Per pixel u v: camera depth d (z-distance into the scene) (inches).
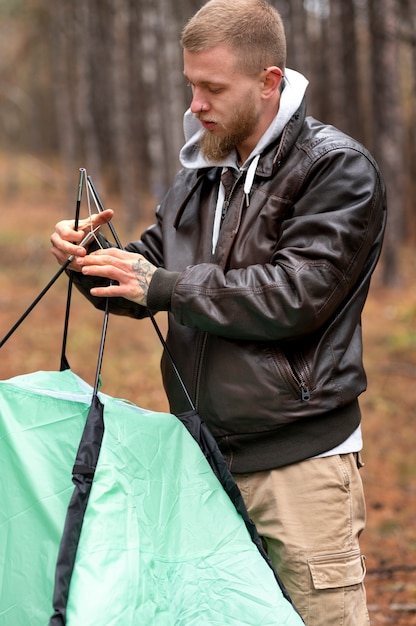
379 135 454.0
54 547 69.3
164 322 376.8
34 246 529.3
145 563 68.7
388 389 304.3
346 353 83.0
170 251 88.5
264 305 76.4
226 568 73.2
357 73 627.8
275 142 81.6
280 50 80.2
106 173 962.1
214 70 77.8
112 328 370.0
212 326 77.7
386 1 360.5
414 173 675.4
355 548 83.9
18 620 68.1
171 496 74.7
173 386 86.2
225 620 70.6
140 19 718.5
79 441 74.3
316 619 82.0
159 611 68.3
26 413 73.9
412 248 587.5
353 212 78.2
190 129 87.8
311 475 81.7
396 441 264.2
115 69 602.9
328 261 77.2
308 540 81.5
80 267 84.6
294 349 81.1
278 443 81.7
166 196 93.3
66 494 71.4
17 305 404.8
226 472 77.2
